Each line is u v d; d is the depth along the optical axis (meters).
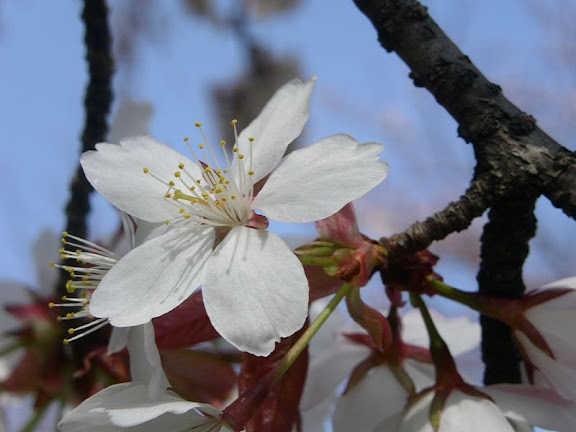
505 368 0.16
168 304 0.13
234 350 0.17
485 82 0.15
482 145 0.14
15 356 0.19
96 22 0.18
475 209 0.14
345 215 0.15
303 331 0.14
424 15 0.15
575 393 0.15
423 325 0.18
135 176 0.15
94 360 0.18
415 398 0.15
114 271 0.14
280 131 0.15
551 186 0.14
